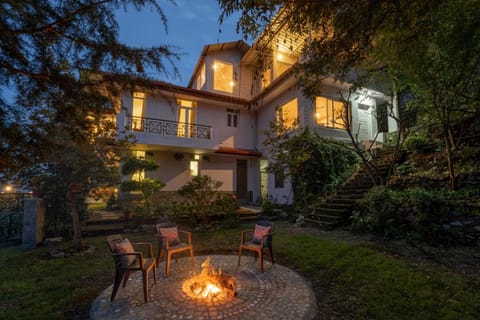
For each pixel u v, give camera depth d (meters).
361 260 4.12
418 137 7.84
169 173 11.16
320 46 2.90
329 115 10.76
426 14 2.52
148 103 10.66
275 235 6.41
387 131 11.41
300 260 4.48
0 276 3.93
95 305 2.98
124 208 7.97
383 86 10.95
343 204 7.38
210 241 6.18
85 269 4.26
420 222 4.99
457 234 4.56
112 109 2.55
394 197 5.79
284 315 2.70
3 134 2.05
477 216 4.52
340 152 10.15
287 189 10.55
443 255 4.14
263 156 12.77
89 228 6.95
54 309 2.93
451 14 4.12
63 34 1.98
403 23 2.50
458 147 6.46
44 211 6.23
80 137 2.68
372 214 5.97
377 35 2.96
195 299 3.10
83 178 5.45
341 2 2.29
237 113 13.17
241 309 2.84
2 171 2.36
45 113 2.35
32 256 4.96
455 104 5.66
